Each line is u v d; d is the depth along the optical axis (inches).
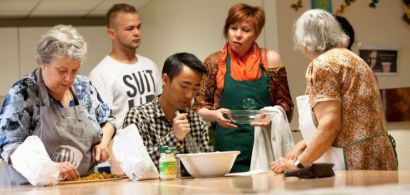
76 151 97.9
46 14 261.3
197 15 208.2
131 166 89.6
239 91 127.6
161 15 239.1
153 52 250.5
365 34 180.2
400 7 184.9
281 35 169.0
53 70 92.0
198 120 104.7
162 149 89.2
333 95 96.5
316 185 56.9
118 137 92.7
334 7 176.4
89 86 104.5
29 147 87.9
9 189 82.7
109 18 138.7
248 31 127.3
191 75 98.4
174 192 59.4
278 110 125.5
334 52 99.0
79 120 98.5
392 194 46.8
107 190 69.4
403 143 158.4
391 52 183.0
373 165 96.8
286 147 125.3
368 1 181.2
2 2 234.7
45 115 94.7
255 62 129.3
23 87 94.0
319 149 96.2
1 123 92.8
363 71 98.1
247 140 126.1
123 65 137.4
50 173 87.0
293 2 171.0
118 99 134.9
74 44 91.8
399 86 183.8
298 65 170.1
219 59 130.4
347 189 50.3
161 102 101.8
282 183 63.2
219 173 89.4
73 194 64.9
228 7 186.5
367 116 97.2
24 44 261.6
